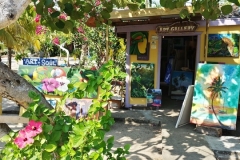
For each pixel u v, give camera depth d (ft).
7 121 10.56
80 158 5.12
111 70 5.50
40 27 26.35
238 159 13.09
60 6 8.93
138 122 19.39
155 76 22.16
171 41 31.91
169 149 13.71
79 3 9.88
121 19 20.52
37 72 18.44
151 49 21.97
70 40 32.78
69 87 5.86
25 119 10.73
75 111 16.94
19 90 5.58
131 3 10.54
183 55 29.22
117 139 16.33
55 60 19.57
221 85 16.25
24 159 5.48
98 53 29.07
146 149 14.78
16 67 56.08
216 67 16.63
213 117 16.21
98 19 11.51
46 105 6.01
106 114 5.48
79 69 18.02
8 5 4.33
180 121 17.47
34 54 55.52
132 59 22.43
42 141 5.22
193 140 15.05
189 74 25.91
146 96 22.31
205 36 20.22
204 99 16.62
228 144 14.51
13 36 25.08
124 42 28.78
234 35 19.83
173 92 26.37
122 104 23.61
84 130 5.13
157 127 18.75
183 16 12.28
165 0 9.93
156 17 19.38
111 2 10.82
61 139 5.64
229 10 9.83
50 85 18.16
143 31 21.86
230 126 15.71
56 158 5.71
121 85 24.63
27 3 4.57
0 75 5.36
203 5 9.85
